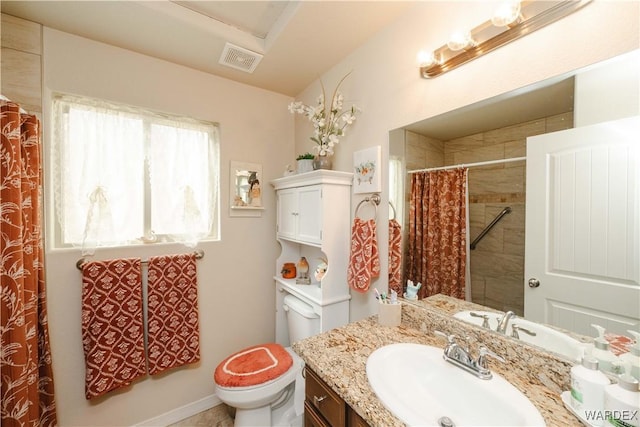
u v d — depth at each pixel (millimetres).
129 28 1367
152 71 1620
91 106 1484
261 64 1707
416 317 1164
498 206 930
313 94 1945
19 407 1099
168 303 1615
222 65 1722
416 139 1209
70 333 1398
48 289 1348
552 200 804
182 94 1719
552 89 801
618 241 685
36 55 1319
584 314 741
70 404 1394
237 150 1934
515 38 875
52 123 1390
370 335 1104
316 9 1245
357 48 1541
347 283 1595
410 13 1237
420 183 1194
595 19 719
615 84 688
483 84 966
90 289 1404
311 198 1594
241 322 1956
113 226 1514
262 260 2057
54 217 1404
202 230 1797
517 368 839
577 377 649
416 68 1210
